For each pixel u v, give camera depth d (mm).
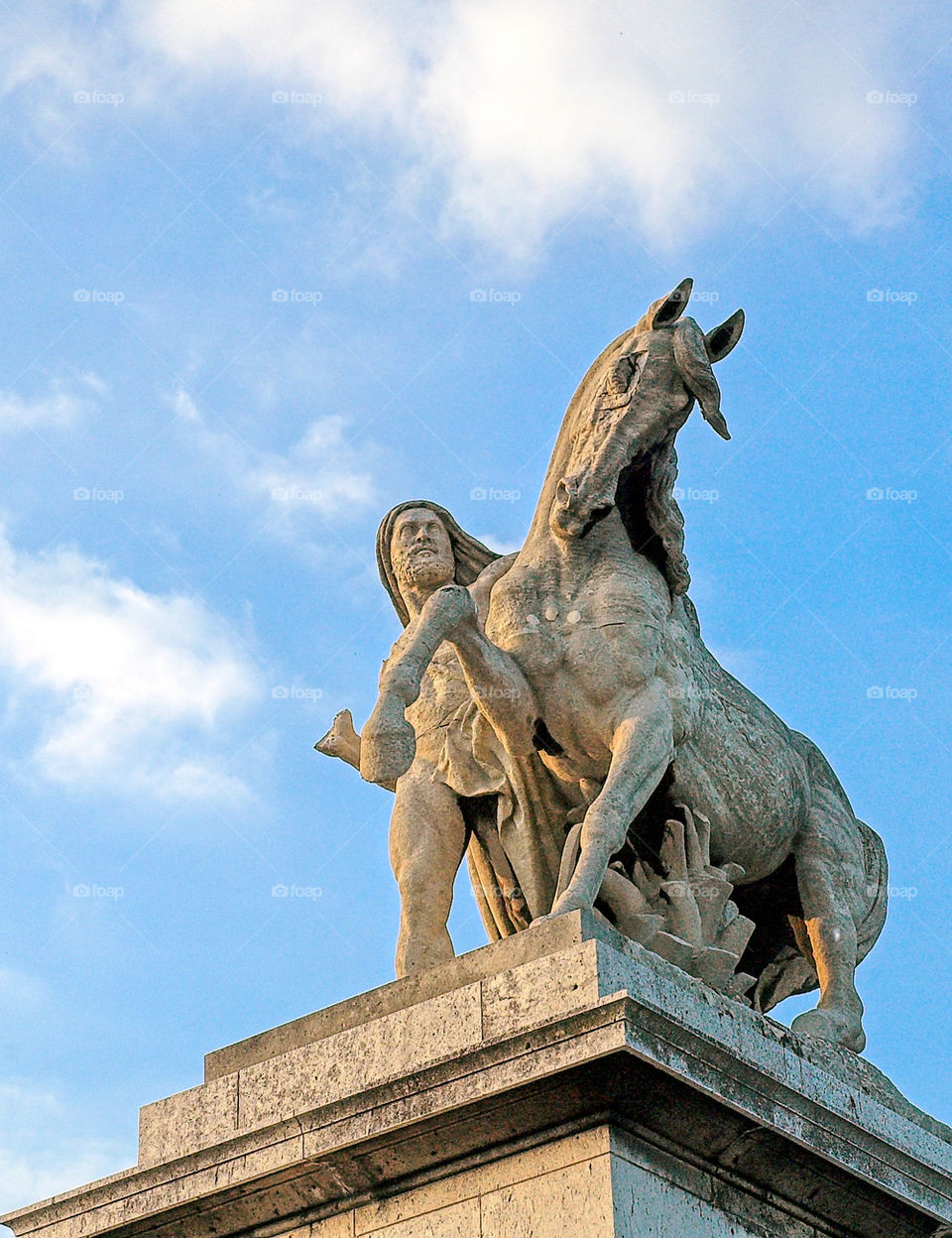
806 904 8047
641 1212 5957
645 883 7473
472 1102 6102
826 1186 6504
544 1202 6016
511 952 6539
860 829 8445
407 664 7133
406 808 7766
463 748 7781
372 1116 6301
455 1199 6219
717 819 7730
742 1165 6305
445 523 8461
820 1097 6598
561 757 7598
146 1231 6742
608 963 6203
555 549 7805
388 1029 6555
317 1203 6484
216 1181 6539
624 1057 5898
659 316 7918
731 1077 6156
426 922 7559
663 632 7715
